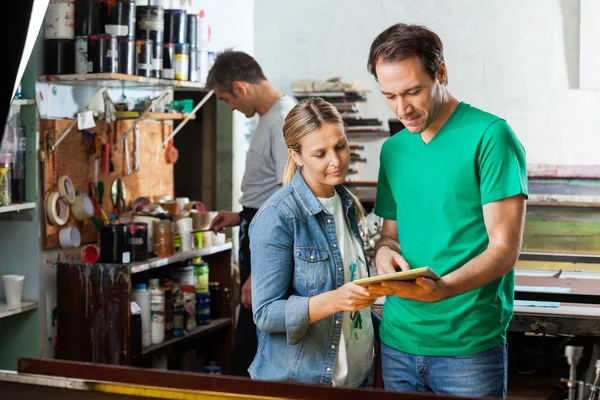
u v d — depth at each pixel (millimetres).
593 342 4453
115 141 4633
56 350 4152
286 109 4227
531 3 6504
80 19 4121
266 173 4234
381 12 6742
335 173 2535
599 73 6410
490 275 2457
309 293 2570
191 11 5633
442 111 2576
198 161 6137
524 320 3438
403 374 2713
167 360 4648
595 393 2186
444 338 2609
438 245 2605
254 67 4211
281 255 2553
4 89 2416
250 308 4309
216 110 6062
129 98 4828
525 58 6539
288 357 2584
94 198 4434
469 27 6609
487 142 2496
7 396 1964
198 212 4875
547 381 4629
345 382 2621
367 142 6766
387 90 2473
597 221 6117
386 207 2865
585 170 6379
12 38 2375
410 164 2650
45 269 4148
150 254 4500
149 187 4988
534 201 6188
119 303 4027
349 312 2646
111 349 4043
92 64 4109
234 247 5914
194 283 4867
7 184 3912
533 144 6566
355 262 2686
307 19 6859
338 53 6828
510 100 6582
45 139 4086
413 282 2348
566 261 5012
